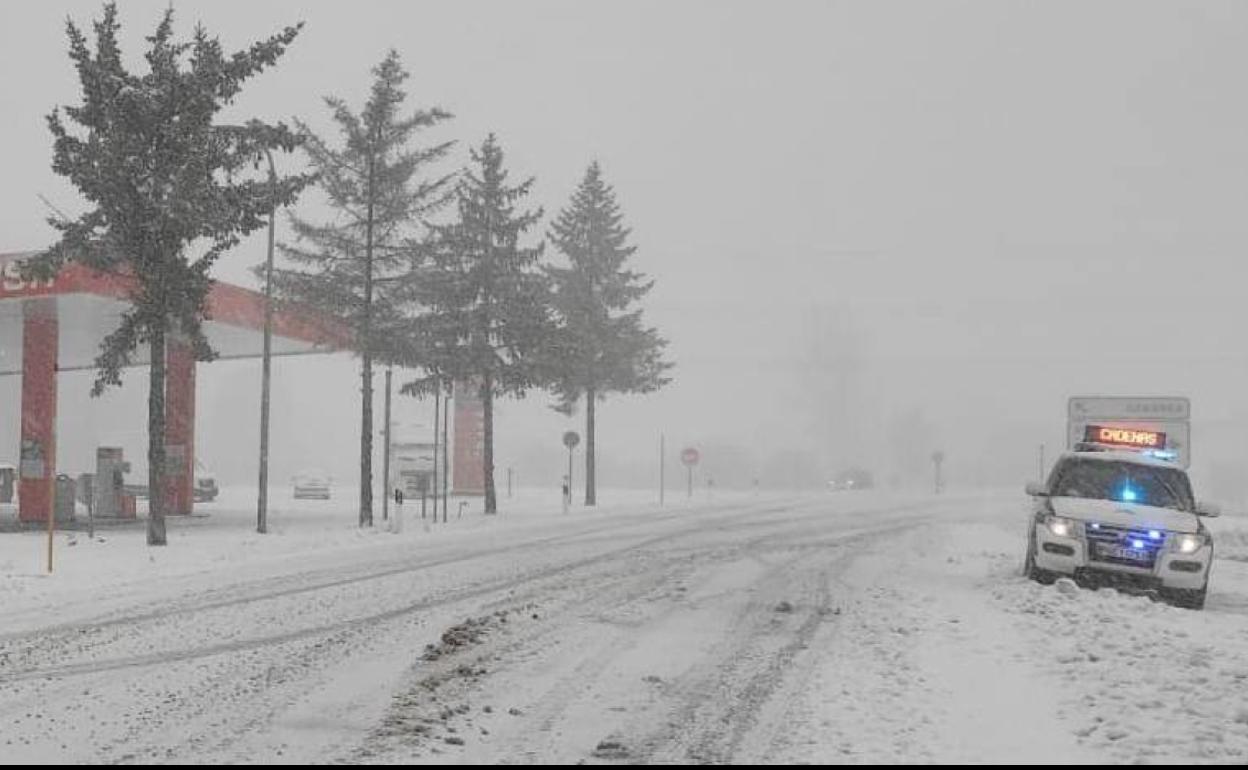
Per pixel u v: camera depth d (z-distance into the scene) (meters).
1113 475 16.08
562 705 8.38
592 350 37.56
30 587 15.55
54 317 28.95
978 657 10.00
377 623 12.13
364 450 27.72
